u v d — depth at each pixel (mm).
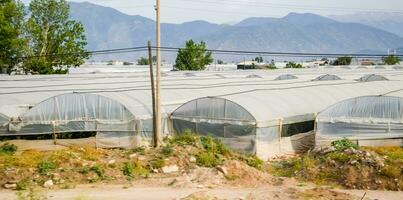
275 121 27766
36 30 59781
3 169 20594
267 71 81625
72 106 27891
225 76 56750
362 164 21453
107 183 20375
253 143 26844
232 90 36812
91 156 23156
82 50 63406
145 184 20297
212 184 20406
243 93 31688
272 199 17766
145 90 33531
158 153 23688
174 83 40969
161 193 18844
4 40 52875
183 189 19484
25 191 18938
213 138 27906
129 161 22594
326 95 36375
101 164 22062
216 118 28031
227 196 18219
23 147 27203
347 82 43750
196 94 34938
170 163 22688
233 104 27516
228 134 27688
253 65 125125
